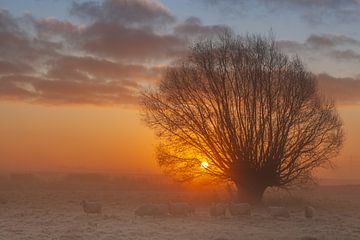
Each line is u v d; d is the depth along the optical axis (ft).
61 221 104.17
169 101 156.04
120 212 127.75
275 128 149.69
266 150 149.79
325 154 152.35
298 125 150.10
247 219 113.91
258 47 153.89
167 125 155.53
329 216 124.98
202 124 151.74
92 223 100.27
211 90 151.64
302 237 84.17
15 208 133.90
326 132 151.74
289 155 150.20
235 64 152.25
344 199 189.88
